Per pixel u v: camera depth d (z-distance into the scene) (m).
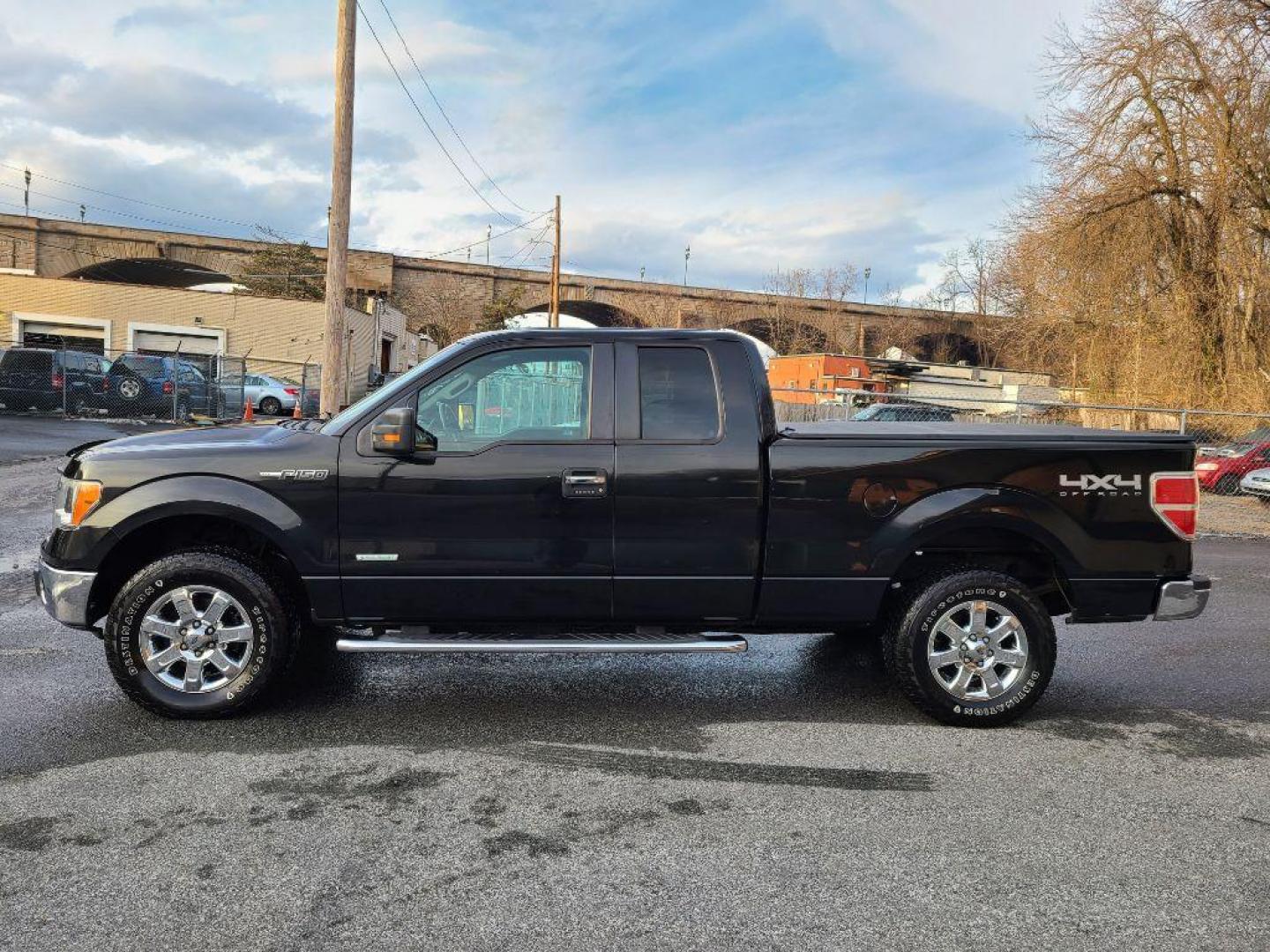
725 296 63.09
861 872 2.90
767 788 3.56
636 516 4.12
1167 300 23.41
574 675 5.05
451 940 2.47
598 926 2.56
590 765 3.76
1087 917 2.66
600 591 4.16
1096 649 5.91
